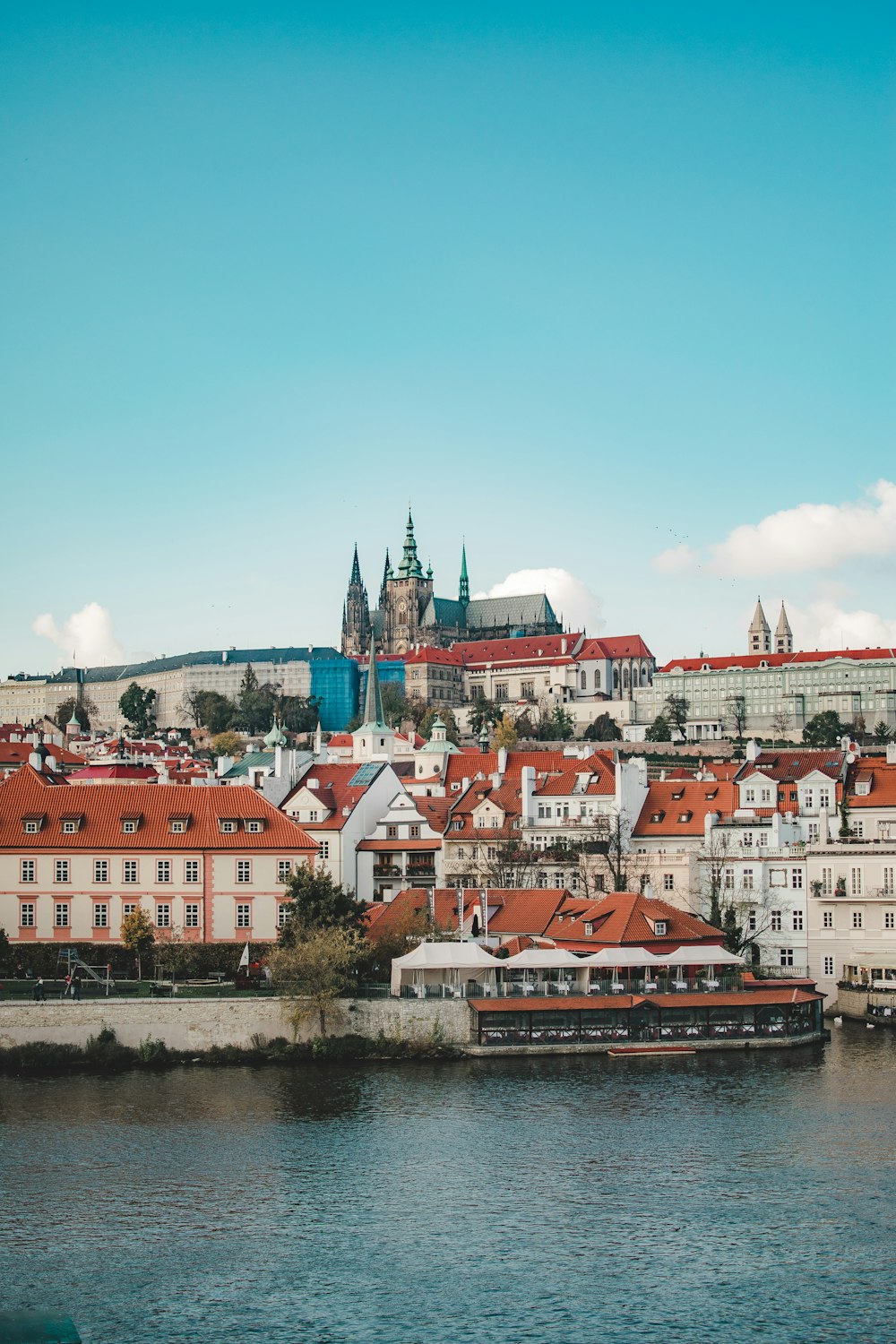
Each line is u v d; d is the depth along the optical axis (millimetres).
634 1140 142375
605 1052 174750
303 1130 145125
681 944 185750
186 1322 107500
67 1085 159125
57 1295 111312
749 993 180125
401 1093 157000
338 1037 171375
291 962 170750
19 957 188750
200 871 193000
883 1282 112750
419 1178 133125
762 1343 104250
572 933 191125
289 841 195125
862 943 199375
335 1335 105625
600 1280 113500
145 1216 125062
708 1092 157125
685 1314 108312
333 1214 125500
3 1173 134000
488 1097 155625
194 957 188625
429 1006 173375
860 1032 186875
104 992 176875
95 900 191500
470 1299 110625
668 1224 123250
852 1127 145000
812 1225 122688
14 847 190750
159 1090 157625
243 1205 127125
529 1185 131500
